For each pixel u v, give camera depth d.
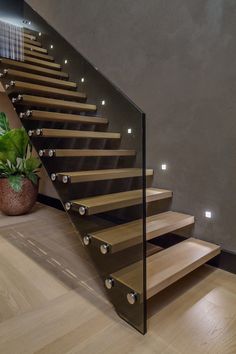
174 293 1.92
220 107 2.22
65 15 4.00
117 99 2.63
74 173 2.21
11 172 3.79
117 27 3.11
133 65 2.95
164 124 2.67
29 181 3.86
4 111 4.92
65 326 1.56
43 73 3.65
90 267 2.29
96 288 1.97
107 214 1.99
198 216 2.45
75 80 3.54
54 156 2.29
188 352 1.38
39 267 2.28
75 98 3.37
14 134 3.59
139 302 1.52
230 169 2.20
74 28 3.84
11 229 3.25
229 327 1.57
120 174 2.24
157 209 2.80
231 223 2.22
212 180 2.32
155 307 1.76
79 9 3.70
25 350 1.38
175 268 1.87
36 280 2.07
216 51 2.21
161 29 2.62
